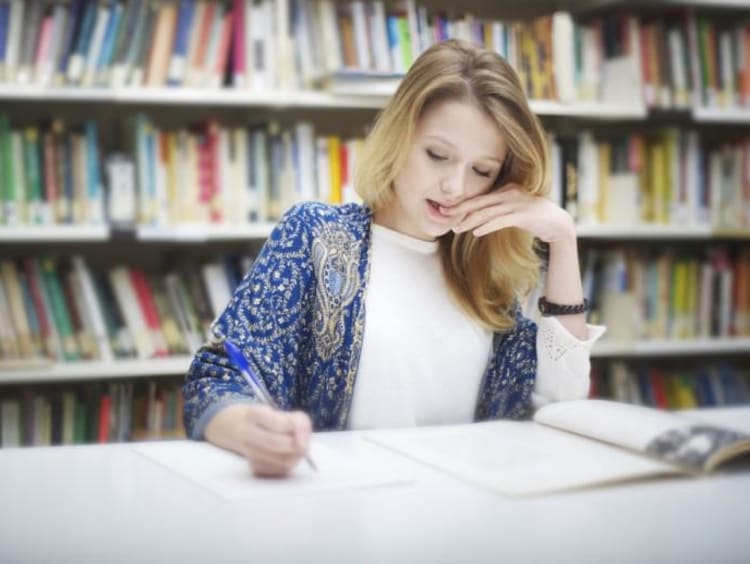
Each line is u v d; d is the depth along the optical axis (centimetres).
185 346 251
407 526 78
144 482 92
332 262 131
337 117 262
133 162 246
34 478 94
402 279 136
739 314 311
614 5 282
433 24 185
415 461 100
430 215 130
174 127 266
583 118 281
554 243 134
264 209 254
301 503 84
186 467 98
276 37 248
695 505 84
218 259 255
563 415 117
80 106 258
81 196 243
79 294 244
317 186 254
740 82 303
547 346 135
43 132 241
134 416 219
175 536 75
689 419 109
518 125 126
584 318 137
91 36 239
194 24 246
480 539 74
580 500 86
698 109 289
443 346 135
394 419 133
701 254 312
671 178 294
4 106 253
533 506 84
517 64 182
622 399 300
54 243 260
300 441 92
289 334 127
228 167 251
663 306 300
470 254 138
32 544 74
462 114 124
